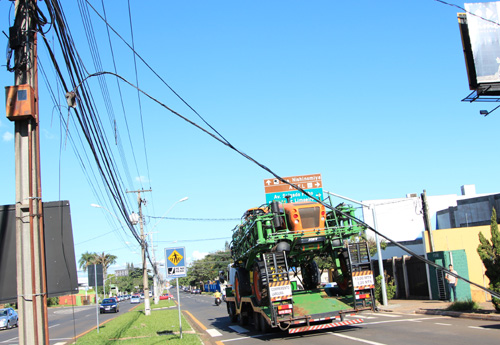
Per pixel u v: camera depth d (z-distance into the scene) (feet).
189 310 121.08
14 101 22.20
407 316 58.90
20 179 22.15
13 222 22.03
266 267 45.39
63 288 21.91
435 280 75.87
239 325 65.41
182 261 54.29
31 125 22.71
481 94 91.30
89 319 116.78
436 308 62.44
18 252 21.56
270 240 47.80
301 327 45.29
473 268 88.89
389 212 142.41
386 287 80.64
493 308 55.21
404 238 140.97
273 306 44.32
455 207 124.06
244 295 61.16
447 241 91.30
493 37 92.63
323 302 48.26
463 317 52.11
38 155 22.72
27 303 21.07
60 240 22.34
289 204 51.49
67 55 28.68
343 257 50.70
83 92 32.40
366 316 62.23
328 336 44.50
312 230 48.73
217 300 144.25
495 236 51.60
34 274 21.25
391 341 37.68
